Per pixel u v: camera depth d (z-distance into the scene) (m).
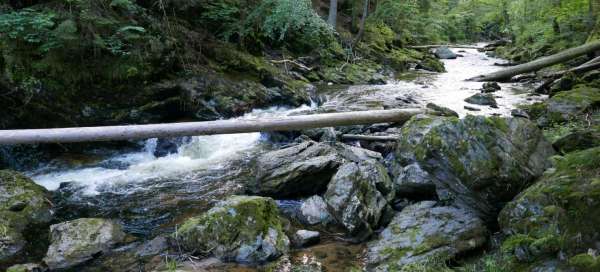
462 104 11.11
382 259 4.48
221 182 7.00
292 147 6.93
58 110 8.29
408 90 13.64
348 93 13.04
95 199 6.44
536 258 3.55
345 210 5.25
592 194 3.51
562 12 17.84
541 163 4.89
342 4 22.77
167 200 6.37
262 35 14.12
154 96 9.34
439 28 32.91
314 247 4.94
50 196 6.44
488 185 4.61
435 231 4.67
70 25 7.73
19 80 7.74
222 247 4.71
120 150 8.47
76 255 4.79
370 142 7.96
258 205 5.05
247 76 11.64
